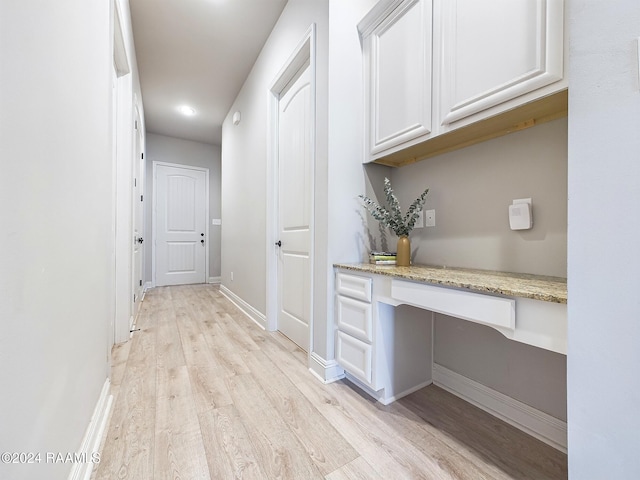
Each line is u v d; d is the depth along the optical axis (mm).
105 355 1402
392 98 1596
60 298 789
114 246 2291
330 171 1723
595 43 643
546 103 1063
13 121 559
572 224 677
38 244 661
